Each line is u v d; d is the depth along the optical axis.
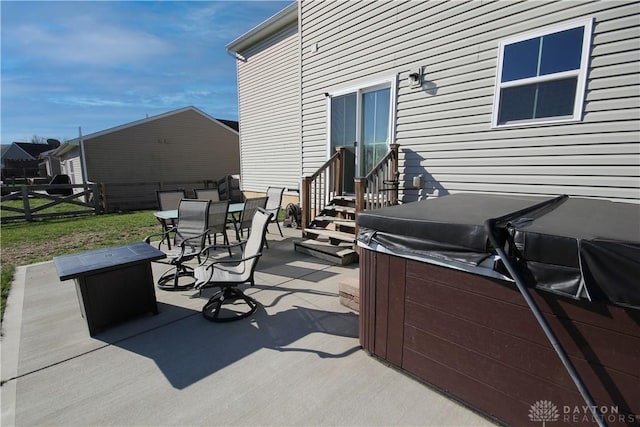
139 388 1.99
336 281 3.82
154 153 14.07
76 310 3.11
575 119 3.34
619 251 1.25
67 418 1.75
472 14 3.96
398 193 5.03
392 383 2.01
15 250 5.51
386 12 4.90
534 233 1.46
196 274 3.06
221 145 16.22
